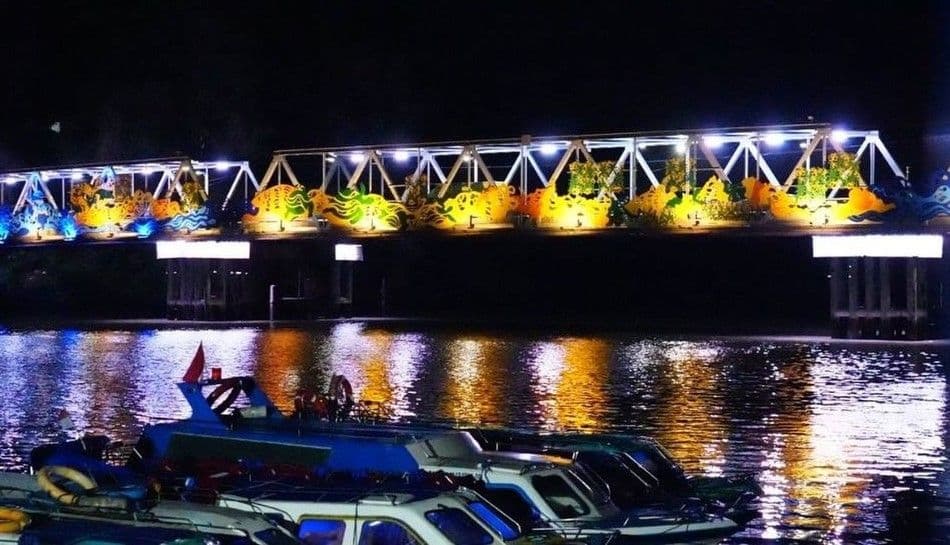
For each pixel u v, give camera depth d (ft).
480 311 383.04
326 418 84.99
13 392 150.51
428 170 305.32
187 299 326.24
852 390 153.58
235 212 312.29
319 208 299.99
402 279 395.96
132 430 116.78
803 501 85.61
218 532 52.85
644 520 66.69
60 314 361.51
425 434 71.00
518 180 421.59
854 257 250.78
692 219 258.37
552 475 66.74
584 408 135.23
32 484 63.21
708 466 98.27
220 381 80.59
